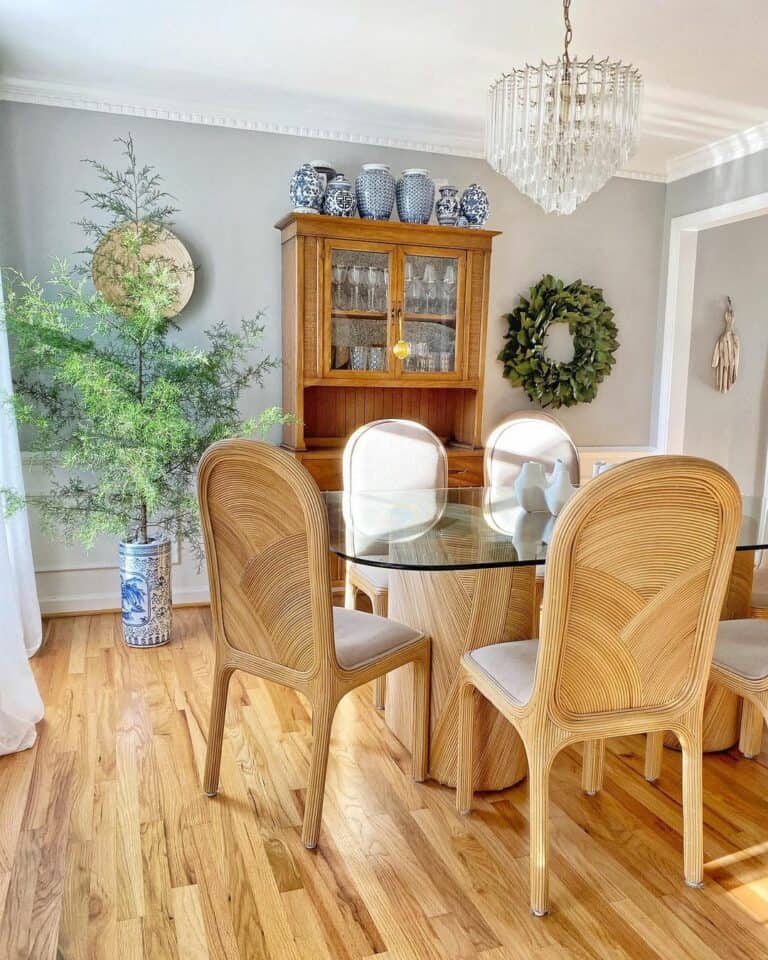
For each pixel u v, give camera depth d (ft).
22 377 10.34
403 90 10.46
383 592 8.24
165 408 9.30
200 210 11.30
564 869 5.65
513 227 13.09
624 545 4.73
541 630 4.90
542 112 7.34
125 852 5.74
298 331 10.96
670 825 6.27
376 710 8.42
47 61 9.55
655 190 13.98
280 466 5.27
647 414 14.67
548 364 13.37
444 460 9.93
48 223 10.59
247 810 6.34
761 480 16.07
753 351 15.46
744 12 8.00
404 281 11.43
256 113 11.26
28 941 4.82
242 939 4.88
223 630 6.28
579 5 7.89
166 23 8.42
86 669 9.32
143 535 10.09
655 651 5.12
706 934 4.99
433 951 4.81
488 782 6.70
